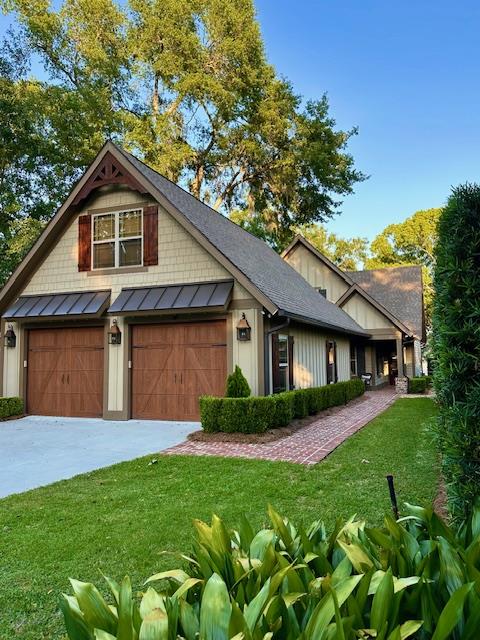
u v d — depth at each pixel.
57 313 11.76
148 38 24.81
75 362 12.34
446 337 3.27
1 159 18.61
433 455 7.36
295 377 12.82
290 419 10.05
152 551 3.98
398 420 11.42
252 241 16.53
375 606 1.59
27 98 18.38
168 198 11.30
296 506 5.05
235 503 5.19
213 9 24.61
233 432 9.17
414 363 24.08
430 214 43.25
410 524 2.42
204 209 14.19
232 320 10.78
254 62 25.97
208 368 11.02
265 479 6.14
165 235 11.64
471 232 3.19
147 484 6.08
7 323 12.99
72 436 9.67
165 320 11.39
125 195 12.14
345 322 18.00
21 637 2.82
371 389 23.02
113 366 11.87
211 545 2.15
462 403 3.14
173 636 1.56
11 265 19.05
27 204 20.19
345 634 1.50
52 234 12.58
